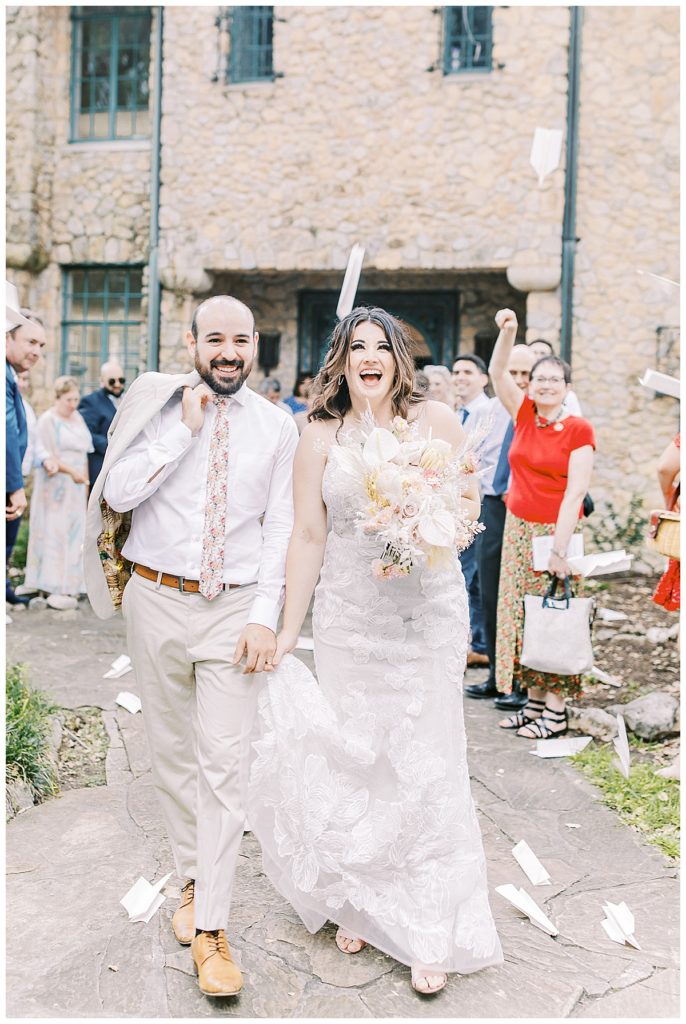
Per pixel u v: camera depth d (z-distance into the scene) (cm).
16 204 1068
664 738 432
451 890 246
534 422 427
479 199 944
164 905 279
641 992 243
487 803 362
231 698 243
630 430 931
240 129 1007
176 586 246
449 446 243
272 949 257
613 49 915
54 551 700
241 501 248
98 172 1079
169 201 1031
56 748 395
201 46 1014
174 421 250
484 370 558
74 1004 230
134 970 245
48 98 1089
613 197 924
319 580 271
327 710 254
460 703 260
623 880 304
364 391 252
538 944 266
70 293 1125
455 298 1071
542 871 302
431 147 954
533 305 944
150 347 1045
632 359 929
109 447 251
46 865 303
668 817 346
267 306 1113
